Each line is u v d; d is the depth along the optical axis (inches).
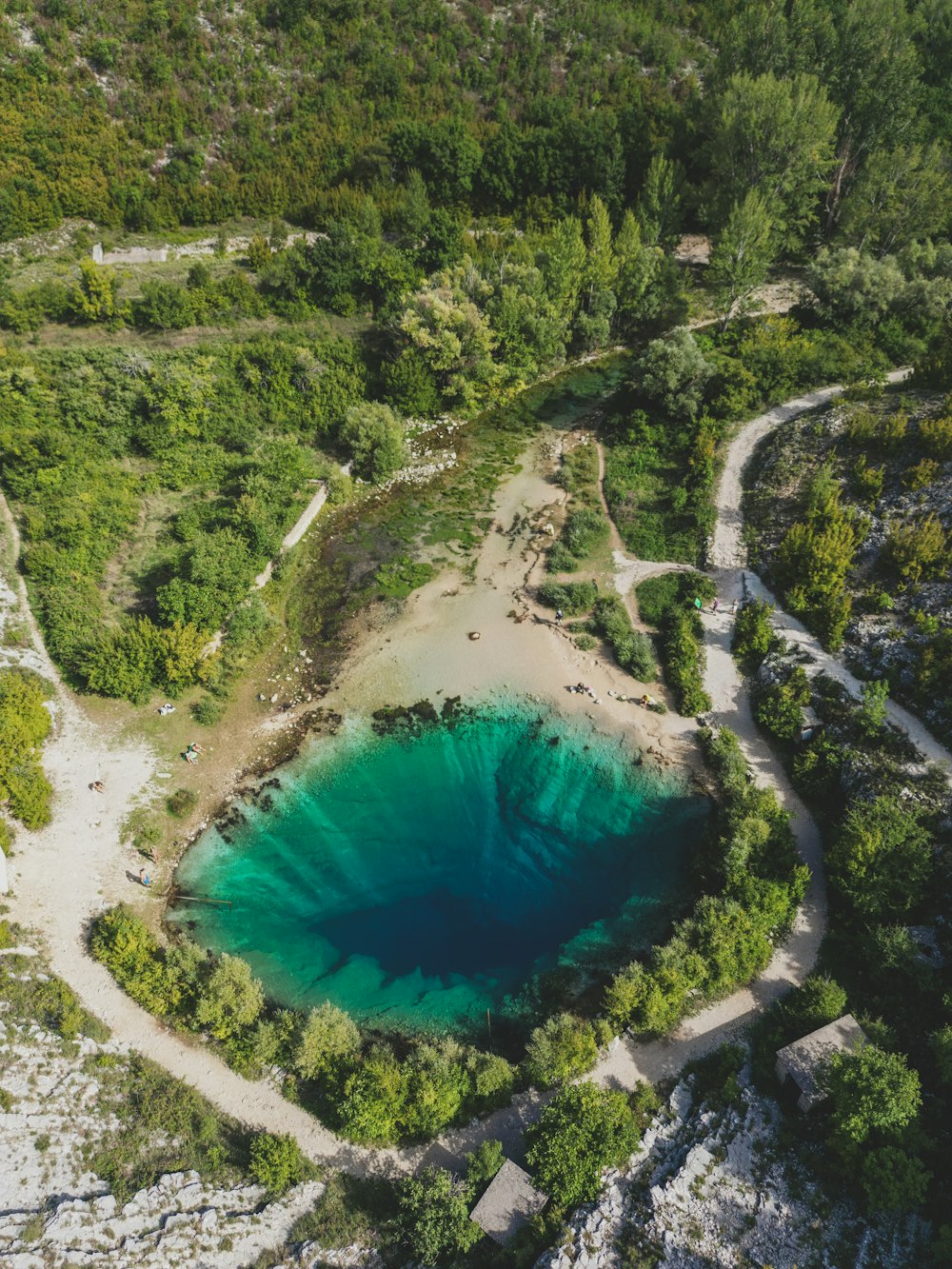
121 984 1519.4
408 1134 1342.3
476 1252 1204.5
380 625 2223.2
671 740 1918.1
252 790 1881.2
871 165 3206.2
